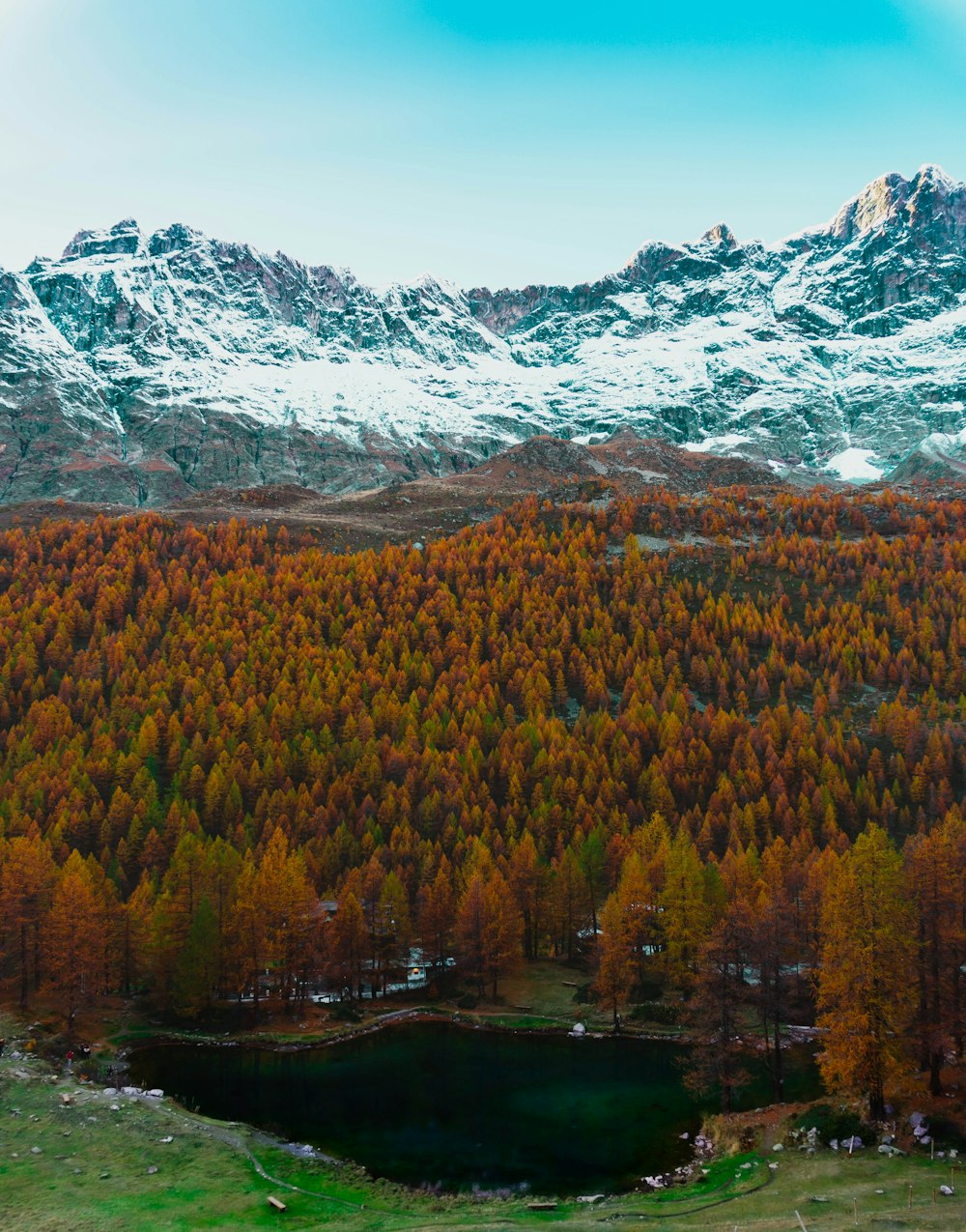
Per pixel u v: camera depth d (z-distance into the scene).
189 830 113.62
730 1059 54.69
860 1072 44.53
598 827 108.31
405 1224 37.19
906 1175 38.28
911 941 45.41
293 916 78.88
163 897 79.62
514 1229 35.59
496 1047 70.94
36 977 78.56
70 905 70.75
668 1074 63.41
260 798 122.75
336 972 81.62
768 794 126.06
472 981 87.44
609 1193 42.75
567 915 92.12
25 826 107.88
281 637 177.62
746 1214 36.00
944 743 139.38
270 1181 42.00
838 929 46.56
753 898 83.50
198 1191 39.97
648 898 81.31
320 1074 63.97
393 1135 51.62
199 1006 75.75
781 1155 43.06
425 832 118.25
